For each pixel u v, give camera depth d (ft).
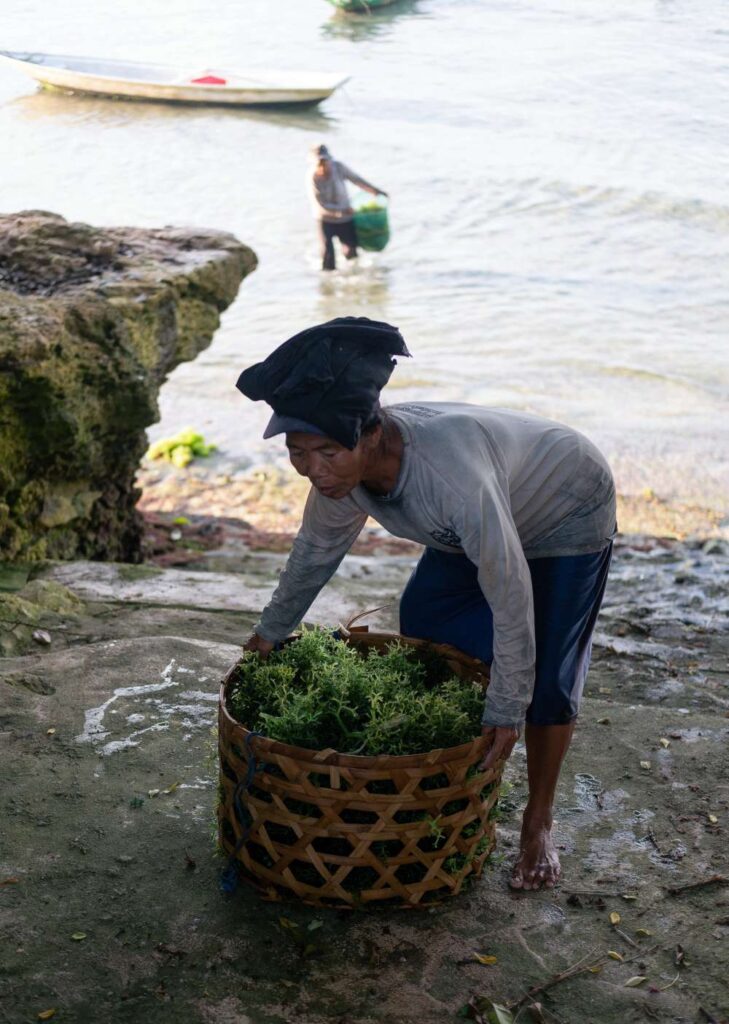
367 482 8.79
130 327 19.86
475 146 69.77
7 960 8.90
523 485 9.22
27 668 13.39
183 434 34.88
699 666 16.11
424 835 9.11
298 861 9.39
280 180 65.31
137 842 10.37
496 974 8.96
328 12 101.91
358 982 8.83
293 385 8.09
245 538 28.63
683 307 47.55
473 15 96.84
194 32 92.99
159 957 9.02
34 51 75.92
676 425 36.22
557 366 41.19
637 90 71.10
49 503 20.10
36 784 11.11
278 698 9.62
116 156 67.67
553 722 9.75
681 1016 8.55
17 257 21.71
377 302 47.83
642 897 9.89
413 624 10.83
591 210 59.31
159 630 15.76
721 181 61.11
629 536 27.45
